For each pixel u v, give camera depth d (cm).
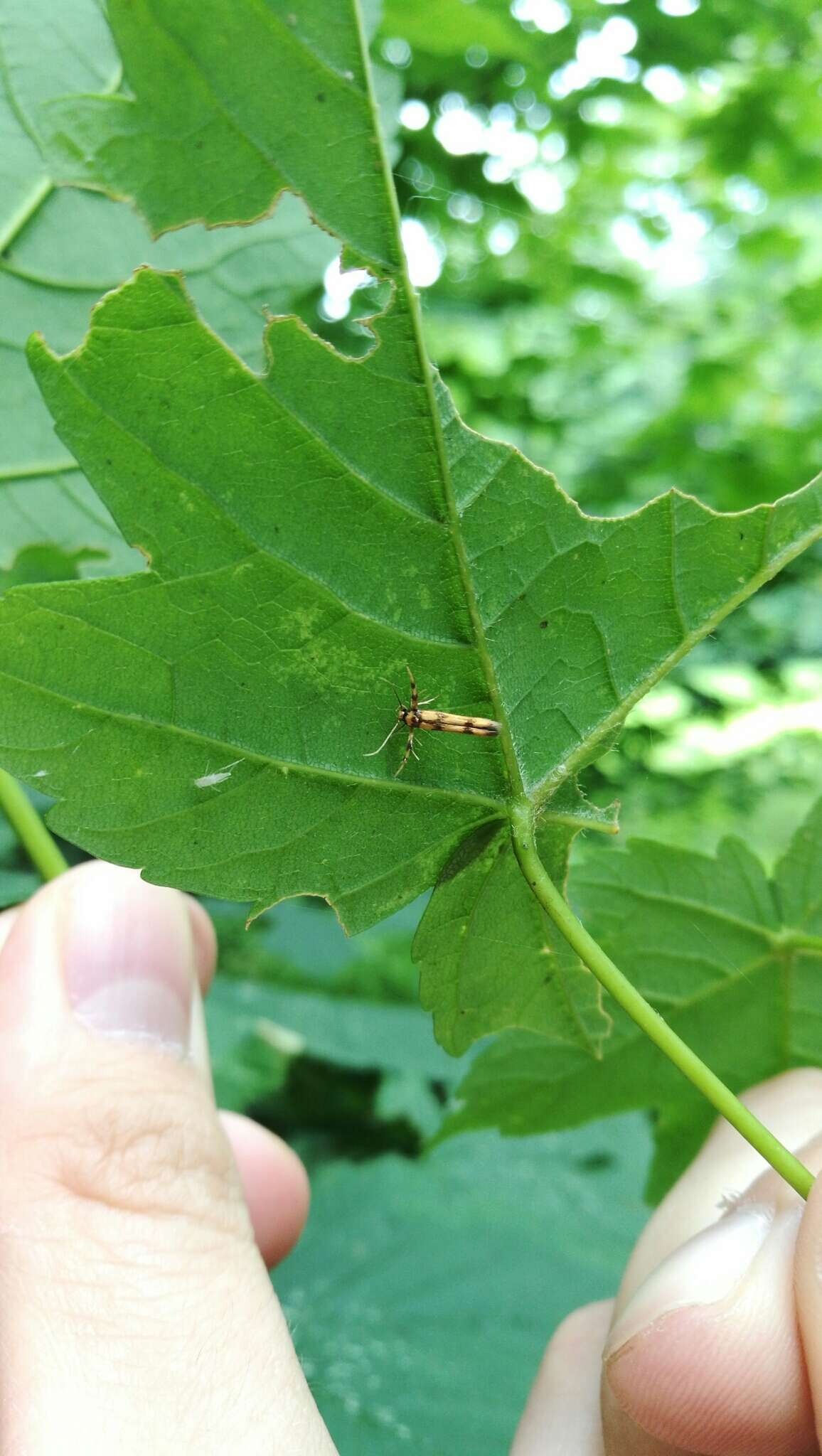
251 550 7
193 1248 9
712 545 8
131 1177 9
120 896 10
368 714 8
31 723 7
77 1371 8
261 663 7
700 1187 11
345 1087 18
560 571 8
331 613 7
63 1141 9
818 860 10
